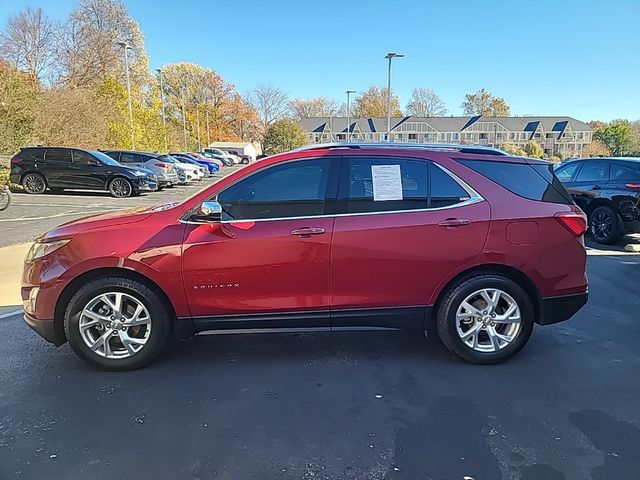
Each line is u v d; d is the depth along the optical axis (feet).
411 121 294.25
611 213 29.04
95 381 11.59
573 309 12.69
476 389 11.18
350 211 11.95
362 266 11.90
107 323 11.91
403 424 9.71
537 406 10.40
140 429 9.52
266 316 12.04
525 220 12.14
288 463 8.46
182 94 228.43
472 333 12.37
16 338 14.32
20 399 10.69
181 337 12.28
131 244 11.55
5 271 21.65
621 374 11.96
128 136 114.21
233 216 11.87
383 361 12.73
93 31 143.54
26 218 37.47
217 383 11.50
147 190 58.59
